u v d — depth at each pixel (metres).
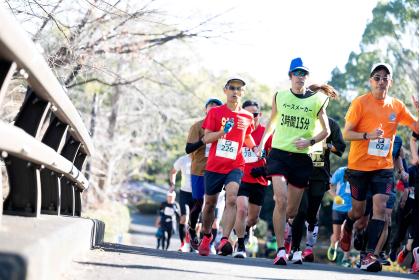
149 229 89.81
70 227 8.02
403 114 15.95
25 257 4.28
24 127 8.57
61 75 22.22
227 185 15.68
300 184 14.50
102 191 53.44
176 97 39.16
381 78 15.66
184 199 24.03
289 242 20.39
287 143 14.38
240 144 15.68
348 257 24.08
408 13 58.88
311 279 11.36
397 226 21.55
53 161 9.04
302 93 14.49
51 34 23.09
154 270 9.71
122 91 41.56
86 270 8.36
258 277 10.70
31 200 8.75
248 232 19.56
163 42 27.19
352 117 15.85
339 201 22.22
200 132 19.20
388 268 28.34
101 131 50.22
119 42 25.75
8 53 6.46
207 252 16.00
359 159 15.95
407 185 20.84
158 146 64.88
